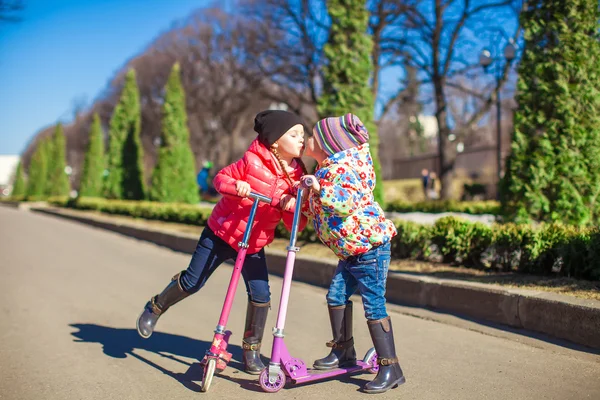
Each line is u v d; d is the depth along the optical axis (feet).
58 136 154.10
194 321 19.08
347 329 12.99
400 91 104.37
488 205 57.62
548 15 26.78
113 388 12.90
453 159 92.99
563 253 19.56
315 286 25.36
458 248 23.18
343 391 12.37
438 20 92.12
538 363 14.11
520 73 27.09
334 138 12.01
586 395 11.95
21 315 19.89
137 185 86.89
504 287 18.02
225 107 151.53
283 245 32.14
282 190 12.66
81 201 85.81
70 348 16.02
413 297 20.74
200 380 13.34
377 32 97.25
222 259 13.32
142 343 16.55
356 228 11.91
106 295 23.54
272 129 12.48
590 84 26.05
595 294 16.99
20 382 13.35
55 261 33.55
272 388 12.14
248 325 13.56
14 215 88.33
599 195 25.88
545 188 26.30
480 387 12.53
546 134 26.21
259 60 124.36
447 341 16.28
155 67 160.35
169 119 70.59
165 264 33.04
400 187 114.42
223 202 13.11
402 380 12.40
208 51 147.33
